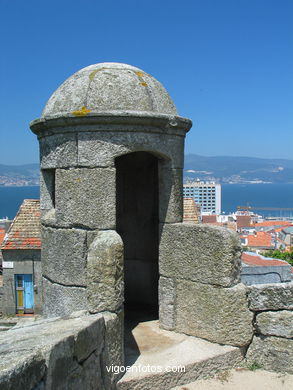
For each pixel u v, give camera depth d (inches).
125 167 278.4
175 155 210.4
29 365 105.3
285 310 202.7
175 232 213.9
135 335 216.5
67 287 196.2
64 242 196.7
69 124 190.1
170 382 181.8
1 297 511.5
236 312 198.7
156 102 201.6
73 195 192.4
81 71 210.1
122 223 283.0
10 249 506.3
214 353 195.2
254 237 1594.5
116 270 168.4
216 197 4138.8
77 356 132.9
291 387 188.5
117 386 170.2
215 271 199.9
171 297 217.6
